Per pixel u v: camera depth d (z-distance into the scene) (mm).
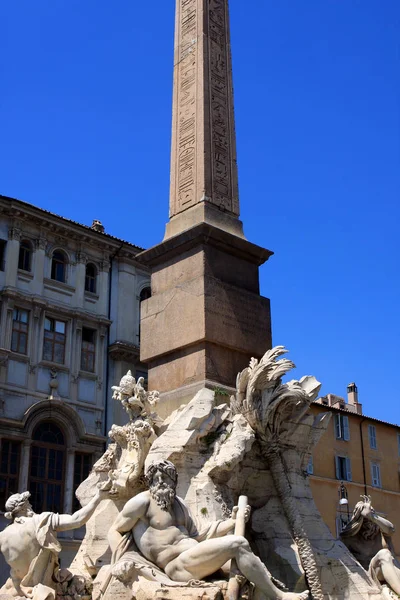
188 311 11984
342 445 35812
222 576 8273
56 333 35094
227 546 7969
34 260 35000
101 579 8602
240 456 10047
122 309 37906
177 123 14188
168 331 12211
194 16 14875
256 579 7926
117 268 38688
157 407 11773
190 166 13461
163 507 8422
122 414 36219
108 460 11133
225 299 12125
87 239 37188
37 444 32500
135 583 7965
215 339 11680
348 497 34938
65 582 9070
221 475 10016
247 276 12781
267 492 10938
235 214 13273
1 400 31688
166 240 12719
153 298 12742
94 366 36125
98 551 10242
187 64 14562
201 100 13875
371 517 11906
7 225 34344
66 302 35750
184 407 10875
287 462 11148
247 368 10883
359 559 11766
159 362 12281
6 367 32375
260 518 10711
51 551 8922
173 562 8203
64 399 34062
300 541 10383
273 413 10945
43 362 33812
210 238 12273
